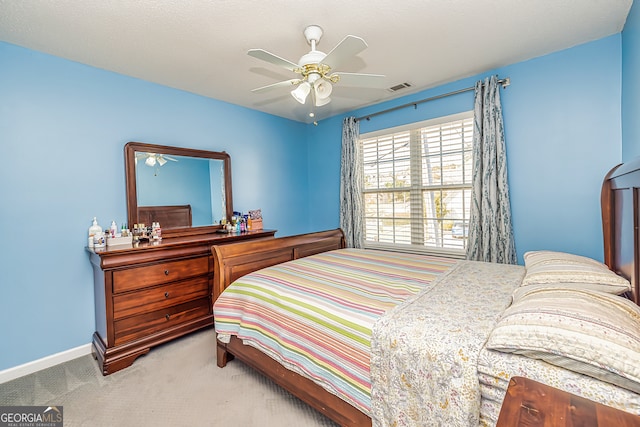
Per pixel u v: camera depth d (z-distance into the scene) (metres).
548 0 1.79
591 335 0.84
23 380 2.02
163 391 1.86
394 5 1.79
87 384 1.96
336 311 1.42
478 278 1.85
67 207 2.33
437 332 1.13
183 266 2.54
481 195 2.83
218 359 2.12
